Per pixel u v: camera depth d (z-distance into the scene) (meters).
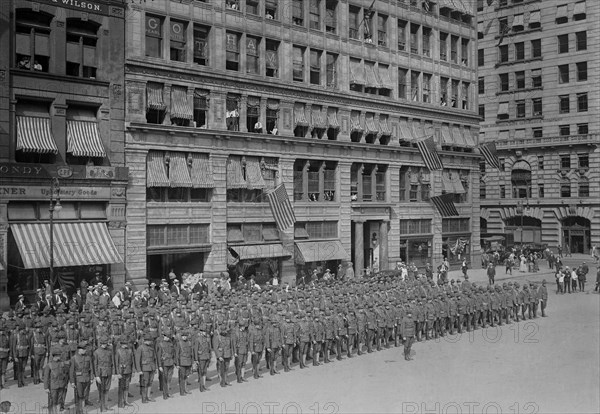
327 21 52.69
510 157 85.81
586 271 50.91
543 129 82.94
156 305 30.33
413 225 59.97
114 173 39.34
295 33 49.88
